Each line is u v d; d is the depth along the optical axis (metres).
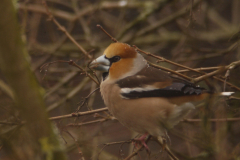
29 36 12.71
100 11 14.59
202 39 12.38
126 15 14.23
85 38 13.16
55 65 12.57
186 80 7.07
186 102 6.65
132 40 12.49
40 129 4.46
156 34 15.41
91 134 9.84
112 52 7.27
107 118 7.72
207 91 6.52
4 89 9.66
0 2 4.07
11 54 4.17
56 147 4.55
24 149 6.40
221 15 15.46
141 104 6.76
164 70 8.01
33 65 12.34
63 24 15.44
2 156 7.58
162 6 12.10
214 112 6.55
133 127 7.16
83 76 12.01
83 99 7.22
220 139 6.25
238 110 7.26
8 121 6.75
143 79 6.99
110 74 7.27
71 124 7.06
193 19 7.51
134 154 6.65
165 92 6.68
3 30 4.10
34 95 4.37
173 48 13.84
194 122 8.00
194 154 9.77
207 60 12.10
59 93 11.72
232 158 6.55
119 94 6.95
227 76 6.70
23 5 11.59
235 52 9.73
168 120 6.80
